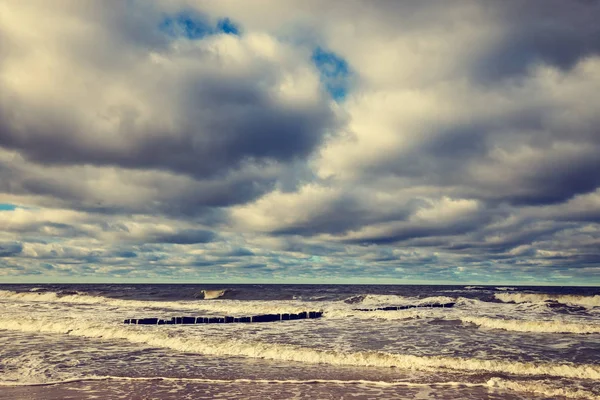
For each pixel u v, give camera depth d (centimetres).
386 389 1192
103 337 2028
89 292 6400
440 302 4131
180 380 1280
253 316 2686
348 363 1499
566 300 4616
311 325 2395
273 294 6381
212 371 1391
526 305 3591
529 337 1970
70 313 3012
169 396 1124
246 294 6250
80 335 2091
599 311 3175
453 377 1312
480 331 2147
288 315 2772
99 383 1250
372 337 1975
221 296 5909
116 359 1567
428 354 1605
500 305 3809
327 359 1538
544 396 1126
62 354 1650
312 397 1118
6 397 1110
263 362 1525
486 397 1116
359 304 3988
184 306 3706
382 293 6750
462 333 2084
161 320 2561
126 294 6247
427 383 1248
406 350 1678
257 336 2005
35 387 1205
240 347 1689
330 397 1118
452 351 1658
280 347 1656
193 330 2192
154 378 1303
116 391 1169
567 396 1124
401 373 1362
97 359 1566
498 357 1548
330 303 4175
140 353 1675
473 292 6912
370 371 1391
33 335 2098
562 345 1772
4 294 5275
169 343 1831
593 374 1316
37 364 1481
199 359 1571
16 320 2383
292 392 1164
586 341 1864
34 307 3547
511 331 2152
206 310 3325
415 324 2411
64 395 1129
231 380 1282
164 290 7938
